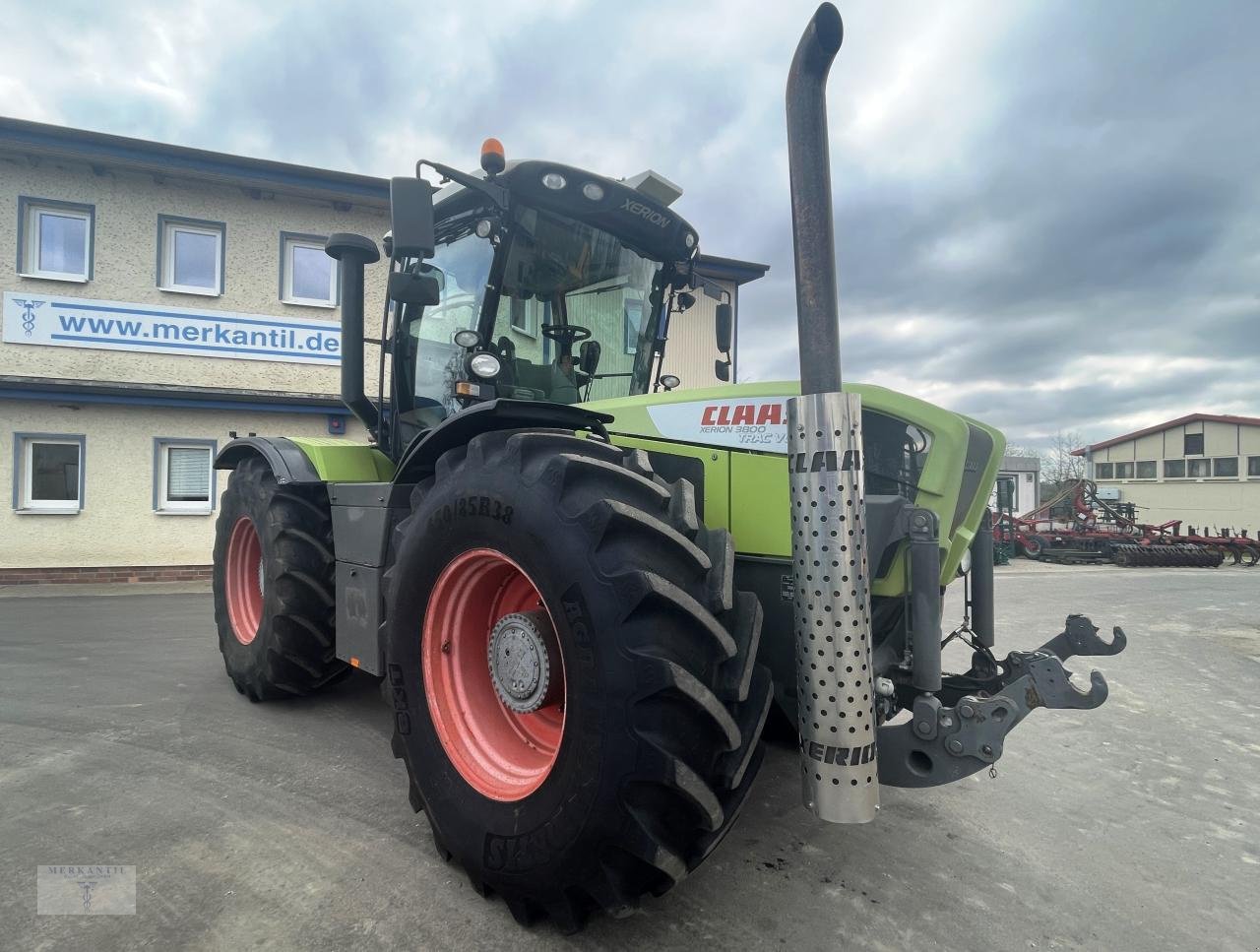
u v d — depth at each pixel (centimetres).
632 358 366
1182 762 358
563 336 337
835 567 177
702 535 198
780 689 233
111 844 243
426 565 223
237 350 1103
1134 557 1772
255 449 403
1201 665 591
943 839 265
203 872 225
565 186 306
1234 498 3100
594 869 173
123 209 1050
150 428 1044
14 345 1018
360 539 303
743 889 223
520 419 225
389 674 235
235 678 409
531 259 319
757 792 296
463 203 323
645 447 260
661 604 171
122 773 305
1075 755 365
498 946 190
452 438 248
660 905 212
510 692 210
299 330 1131
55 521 1009
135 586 988
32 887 216
